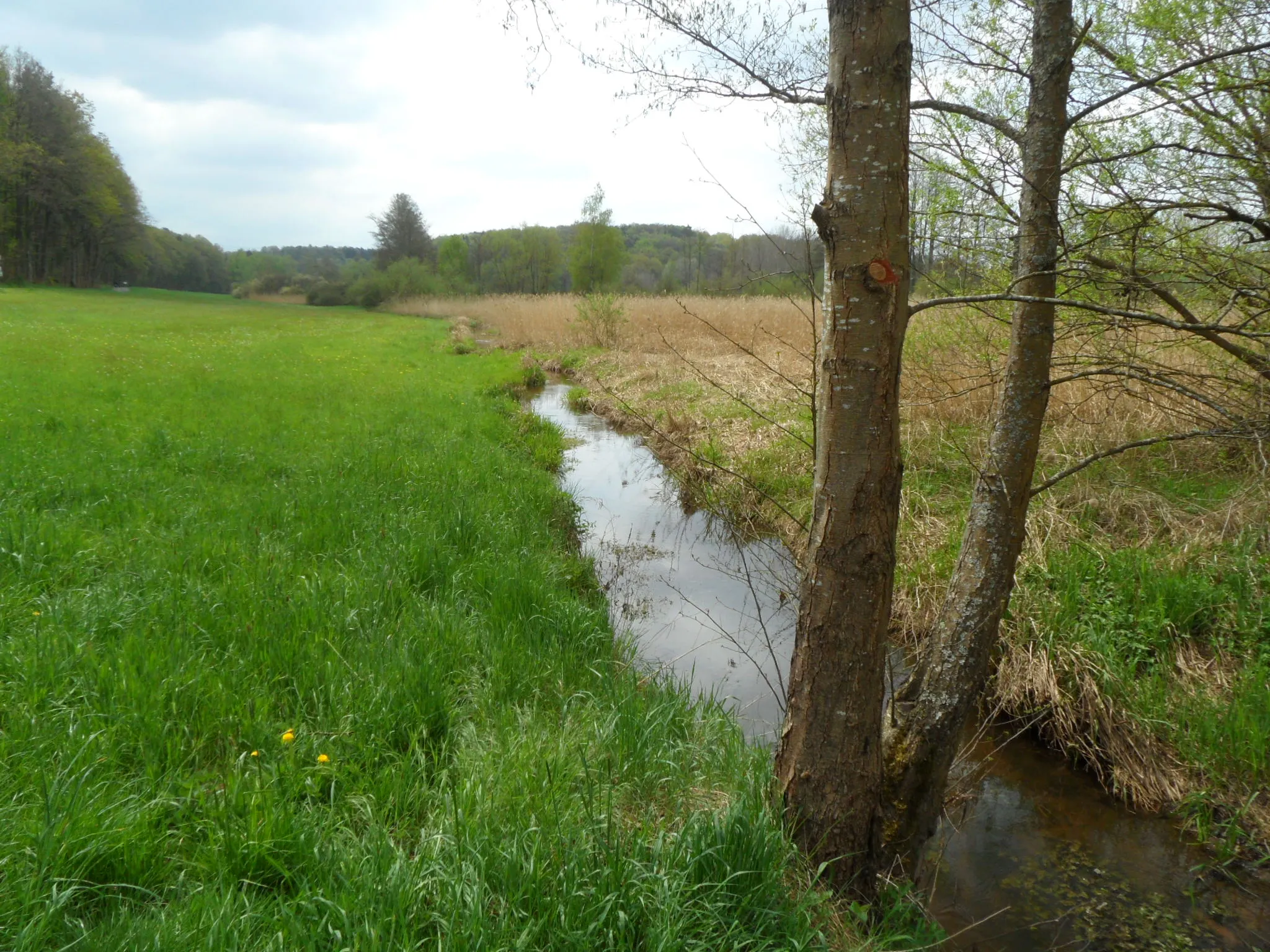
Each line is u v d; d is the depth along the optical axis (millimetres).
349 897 2568
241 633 4367
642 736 3906
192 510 6520
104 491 6922
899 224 2559
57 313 32344
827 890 2910
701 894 2717
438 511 7281
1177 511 5984
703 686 5289
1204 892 3617
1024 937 3342
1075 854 3861
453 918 2479
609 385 17516
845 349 2635
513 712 4133
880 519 2736
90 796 2879
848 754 2889
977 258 5145
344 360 21281
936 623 3307
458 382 17859
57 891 2506
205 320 36250
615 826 3031
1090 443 6961
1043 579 5605
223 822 2939
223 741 3525
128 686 3621
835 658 2832
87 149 58094
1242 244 4031
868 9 2438
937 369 8422
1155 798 4223
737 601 6727
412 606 5219
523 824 2992
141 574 5059
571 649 5105
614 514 9164
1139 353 5824
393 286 64125
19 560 4949
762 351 16859
